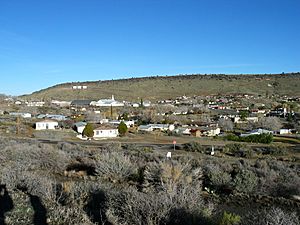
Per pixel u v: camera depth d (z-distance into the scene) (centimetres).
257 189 1959
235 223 974
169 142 5466
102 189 1236
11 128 6084
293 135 7212
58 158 2416
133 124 8081
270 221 897
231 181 2016
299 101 14112
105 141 5344
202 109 11538
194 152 4219
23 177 1411
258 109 12119
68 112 10438
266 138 5822
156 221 919
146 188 1706
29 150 2503
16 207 1078
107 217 962
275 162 2859
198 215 952
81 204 1089
